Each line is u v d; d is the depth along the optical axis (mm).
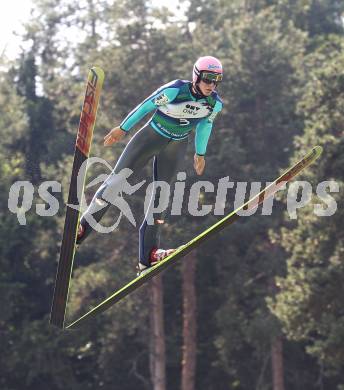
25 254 65375
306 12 90312
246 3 83500
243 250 61375
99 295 57906
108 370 62156
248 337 53969
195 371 62469
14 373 62125
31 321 65875
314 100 50344
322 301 45500
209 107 14844
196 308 62156
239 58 63875
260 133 63594
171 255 14188
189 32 74625
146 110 14562
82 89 68312
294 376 60219
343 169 46125
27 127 73188
